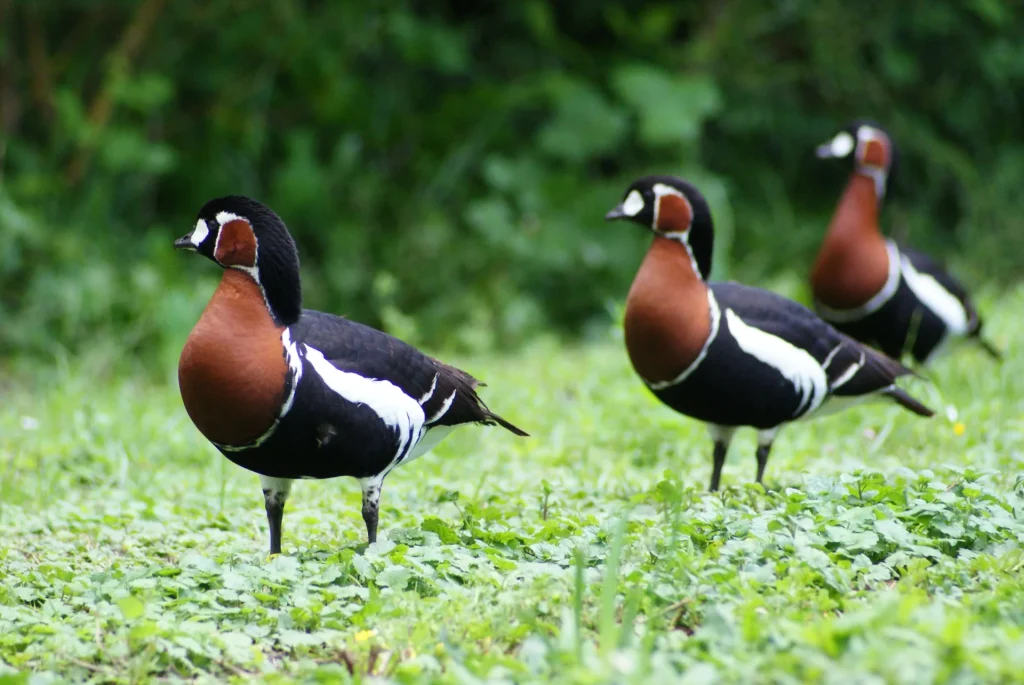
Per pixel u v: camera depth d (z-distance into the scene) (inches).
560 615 255.1
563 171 859.4
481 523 317.7
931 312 504.7
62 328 703.1
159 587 276.4
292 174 812.0
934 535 292.0
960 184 927.0
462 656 233.0
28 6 787.4
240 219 293.6
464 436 463.5
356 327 314.7
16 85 799.7
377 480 315.9
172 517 366.6
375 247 828.6
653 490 347.3
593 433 462.6
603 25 916.0
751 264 869.2
